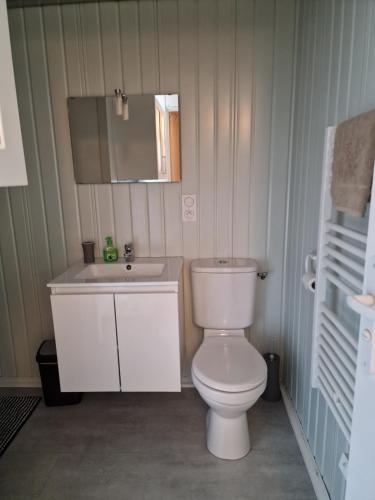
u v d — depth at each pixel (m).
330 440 1.41
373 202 0.82
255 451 1.73
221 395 1.50
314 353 1.38
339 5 1.31
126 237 2.13
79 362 1.79
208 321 2.01
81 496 1.51
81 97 1.95
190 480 1.58
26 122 2.00
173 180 2.02
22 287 2.21
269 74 1.89
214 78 1.90
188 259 2.14
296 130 1.86
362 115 0.95
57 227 2.13
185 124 1.96
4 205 2.10
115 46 1.89
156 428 1.91
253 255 2.12
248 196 2.04
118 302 1.70
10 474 1.63
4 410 2.09
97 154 2.02
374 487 0.83
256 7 1.82
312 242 1.62
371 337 0.82
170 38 1.87
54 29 1.89
